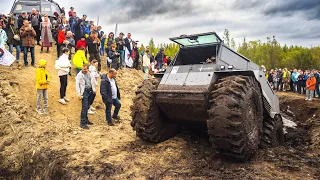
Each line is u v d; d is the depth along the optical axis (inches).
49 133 272.1
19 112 298.4
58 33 466.0
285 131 327.3
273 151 210.1
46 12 597.0
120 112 390.3
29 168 225.1
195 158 200.1
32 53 409.7
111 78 339.9
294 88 756.6
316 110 462.9
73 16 560.1
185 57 264.5
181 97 203.0
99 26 597.3
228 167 179.2
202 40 236.8
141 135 232.7
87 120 321.7
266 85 261.9
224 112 169.5
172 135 250.1
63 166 198.8
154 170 179.3
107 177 175.2
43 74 312.2
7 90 321.4
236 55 243.4
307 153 215.9
